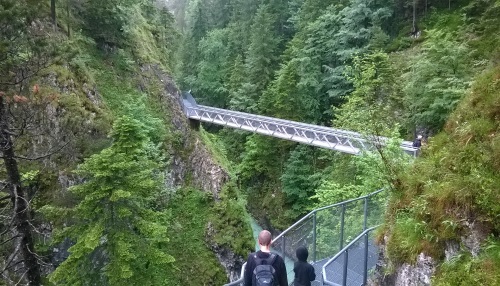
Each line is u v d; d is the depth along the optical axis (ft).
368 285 24.54
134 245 40.55
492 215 17.54
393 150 32.83
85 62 83.10
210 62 160.56
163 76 102.89
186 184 84.74
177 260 69.82
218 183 82.17
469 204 18.56
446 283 17.38
